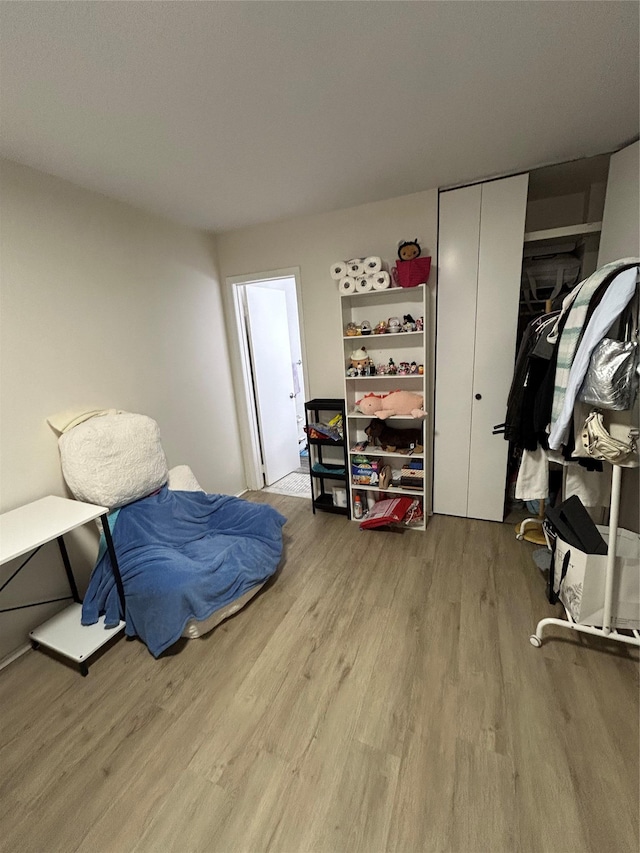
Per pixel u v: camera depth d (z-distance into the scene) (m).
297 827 1.17
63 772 1.36
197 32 1.15
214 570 1.98
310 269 3.07
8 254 1.86
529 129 1.87
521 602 2.07
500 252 2.51
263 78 1.39
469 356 2.75
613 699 1.51
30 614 1.97
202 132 1.72
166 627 1.79
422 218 2.65
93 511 1.80
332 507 3.26
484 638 1.84
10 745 1.47
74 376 2.19
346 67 1.36
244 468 3.84
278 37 1.19
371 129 1.79
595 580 1.62
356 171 2.24
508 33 1.23
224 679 1.71
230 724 1.50
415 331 2.68
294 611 2.11
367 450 2.98
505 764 1.30
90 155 1.85
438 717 1.47
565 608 1.82
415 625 1.95
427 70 1.40
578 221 2.76
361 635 1.91
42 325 2.01
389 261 2.80
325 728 1.46
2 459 1.86
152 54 1.23
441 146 2.00
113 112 1.53
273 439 4.06
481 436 2.84
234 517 2.44
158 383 2.76
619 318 1.39
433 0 1.09
